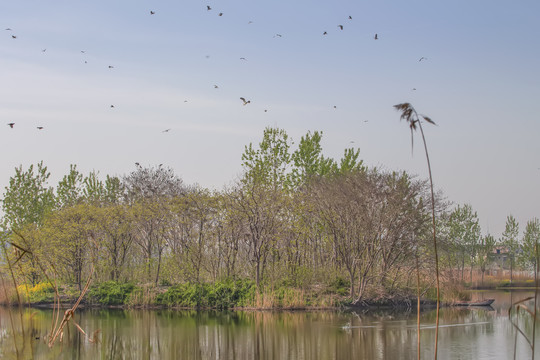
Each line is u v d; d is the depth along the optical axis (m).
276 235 44.78
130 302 45.38
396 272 44.31
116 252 52.34
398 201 42.97
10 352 21.19
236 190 46.25
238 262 47.41
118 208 52.72
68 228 48.78
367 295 43.22
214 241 46.19
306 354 25.17
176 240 49.81
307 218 47.44
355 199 44.25
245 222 45.28
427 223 44.53
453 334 29.81
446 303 45.03
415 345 26.73
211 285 45.03
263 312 40.53
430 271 44.59
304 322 34.88
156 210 51.53
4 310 35.50
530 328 31.67
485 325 33.06
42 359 23.39
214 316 38.81
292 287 43.81
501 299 50.28
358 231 43.94
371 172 45.91
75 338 29.28
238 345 27.61
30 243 47.94
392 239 43.12
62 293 48.38
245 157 53.31
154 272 49.88
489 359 23.33
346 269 46.22
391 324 33.69
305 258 48.34
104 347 27.19
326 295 43.25
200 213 46.88
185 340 29.14
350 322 34.78
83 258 49.47
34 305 46.53
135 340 29.20
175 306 44.38
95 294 47.19
